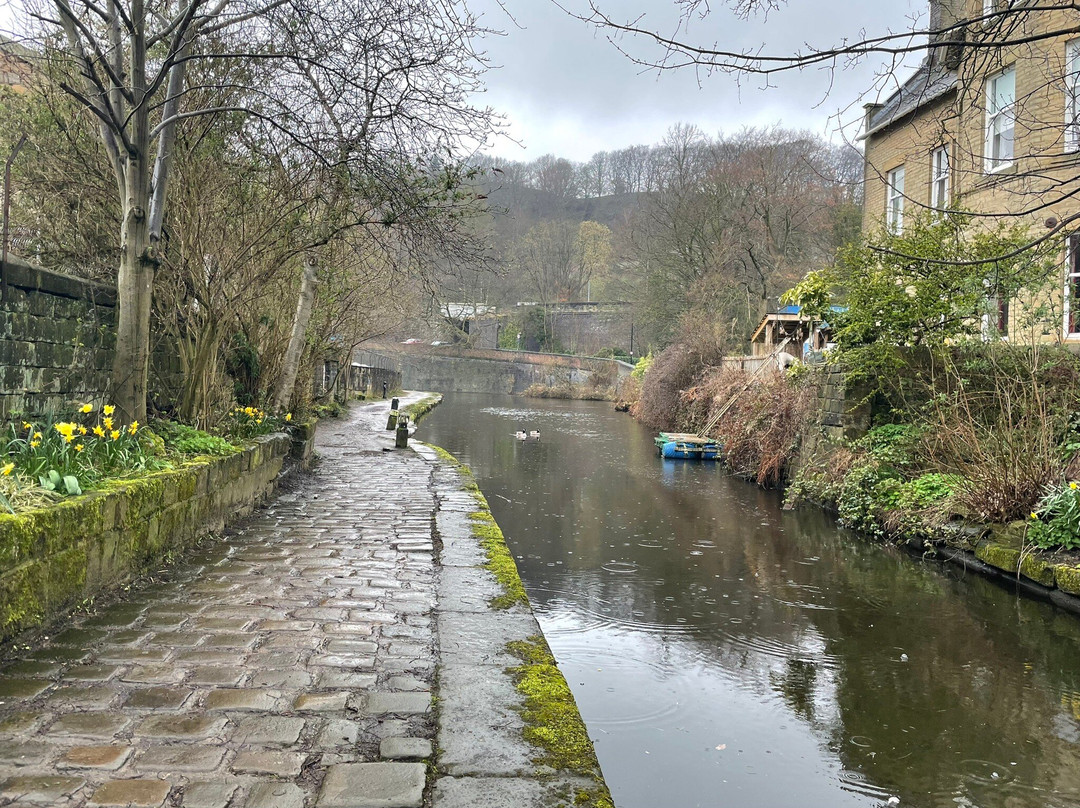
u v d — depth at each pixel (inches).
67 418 233.9
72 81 268.1
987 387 381.4
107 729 110.3
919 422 395.2
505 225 2255.2
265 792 96.2
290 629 157.5
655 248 1475.1
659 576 292.5
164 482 197.6
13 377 205.3
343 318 571.8
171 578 191.3
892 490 369.1
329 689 128.9
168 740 108.0
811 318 587.5
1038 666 208.2
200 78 293.3
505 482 518.0
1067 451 312.7
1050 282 379.9
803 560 318.7
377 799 96.0
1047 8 142.9
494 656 148.8
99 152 293.3
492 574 211.2
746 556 324.5
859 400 426.3
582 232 2765.7
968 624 241.0
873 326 422.6
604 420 1176.2
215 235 305.1
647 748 162.6
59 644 140.9
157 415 296.7
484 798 98.1
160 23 288.5
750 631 233.6
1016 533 284.8
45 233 301.3
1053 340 414.6
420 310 1025.5
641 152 2903.5
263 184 322.3
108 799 92.4
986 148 491.5
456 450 695.1
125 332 238.1
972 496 308.8
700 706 183.2
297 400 538.0
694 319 1033.5
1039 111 413.4
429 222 297.4
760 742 166.2
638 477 557.0
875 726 174.6
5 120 294.4
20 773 97.1
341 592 186.7
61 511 147.3
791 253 1258.6
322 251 389.4
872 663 210.4
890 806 143.6
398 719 119.3
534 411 1390.3
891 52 146.3
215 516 242.8
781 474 525.3
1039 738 169.3
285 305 467.8
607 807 97.0
